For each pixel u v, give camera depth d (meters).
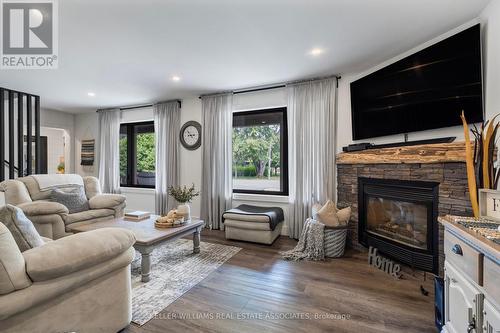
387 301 1.91
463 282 1.27
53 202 2.98
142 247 2.19
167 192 4.48
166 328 1.59
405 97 2.49
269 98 3.80
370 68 3.02
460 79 2.05
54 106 4.99
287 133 3.75
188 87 3.77
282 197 3.70
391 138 2.79
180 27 2.14
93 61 2.81
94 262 1.33
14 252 1.09
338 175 3.21
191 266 2.54
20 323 1.10
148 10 1.90
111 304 1.49
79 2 1.79
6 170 3.93
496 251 0.98
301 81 3.45
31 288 1.10
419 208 2.35
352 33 2.25
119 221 2.90
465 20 2.06
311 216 3.32
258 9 1.90
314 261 2.69
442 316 1.54
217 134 4.02
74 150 5.72
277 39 2.36
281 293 2.03
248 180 4.09
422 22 2.09
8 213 1.31
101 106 5.02
